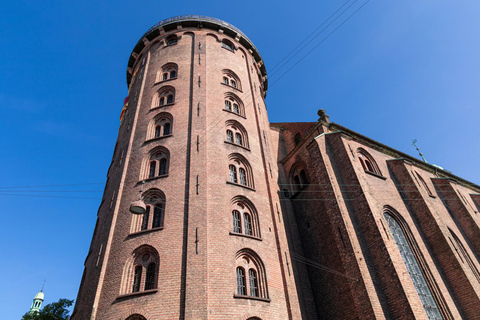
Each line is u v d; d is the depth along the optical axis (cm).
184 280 1728
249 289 1888
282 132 3781
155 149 2464
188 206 2030
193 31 3519
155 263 1852
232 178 2419
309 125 3472
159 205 2148
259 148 2822
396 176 3039
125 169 2425
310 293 2316
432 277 2317
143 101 2973
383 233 2144
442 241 2567
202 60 3133
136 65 3759
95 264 1983
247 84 3331
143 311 1647
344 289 2067
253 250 2030
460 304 2341
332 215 2345
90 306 1759
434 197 3412
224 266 1839
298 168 3059
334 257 2253
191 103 2717
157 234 1933
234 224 2156
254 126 2972
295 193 2884
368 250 2148
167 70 3203
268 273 1998
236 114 2856
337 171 2611
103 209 2470
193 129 2488
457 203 3425
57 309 3700
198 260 1789
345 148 2650
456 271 2430
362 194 2336
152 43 3622
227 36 3638
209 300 1673
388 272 1983
